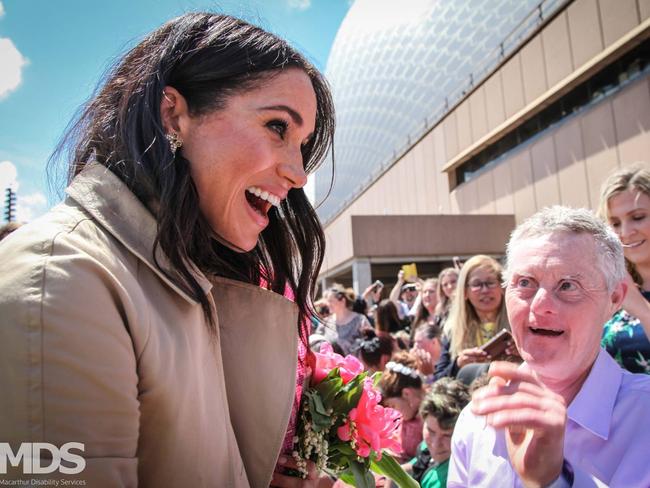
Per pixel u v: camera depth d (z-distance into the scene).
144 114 0.94
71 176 1.06
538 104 13.36
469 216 15.56
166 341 0.83
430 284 5.52
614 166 11.33
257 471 1.04
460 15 25.59
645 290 2.14
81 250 0.77
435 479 2.38
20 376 0.67
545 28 13.16
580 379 1.35
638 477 1.15
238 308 1.13
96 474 0.67
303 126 1.04
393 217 15.35
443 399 2.45
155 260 0.86
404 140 30.72
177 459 0.82
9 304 0.69
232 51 0.98
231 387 1.07
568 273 1.24
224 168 0.97
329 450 1.26
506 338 2.56
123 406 0.73
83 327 0.70
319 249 1.35
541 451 1.01
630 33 10.34
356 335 5.08
